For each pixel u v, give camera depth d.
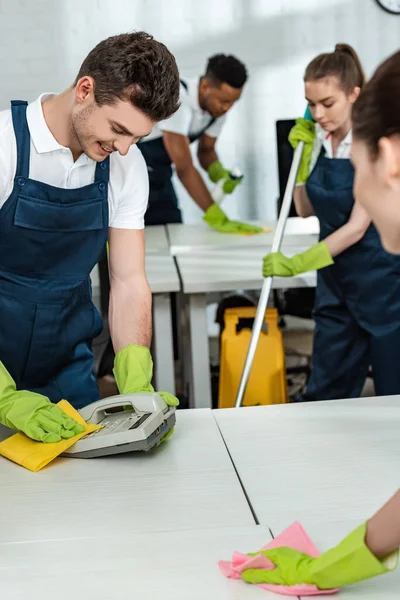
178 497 1.37
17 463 1.53
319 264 2.63
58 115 1.69
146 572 1.13
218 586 1.09
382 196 0.92
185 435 1.63
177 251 3.43
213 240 3.63
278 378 2.93
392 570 1.05
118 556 1.17
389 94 0.87
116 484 1.43
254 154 5.45
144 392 1.60
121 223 1.87
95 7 5.23
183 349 3.86
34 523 1.29
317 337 2.87
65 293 1.85
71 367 1.94
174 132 3.87
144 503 1.35
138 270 1.88
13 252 1.79
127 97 1.48
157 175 4.39
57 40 5.25
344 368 2.85
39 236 1.77
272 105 5.39
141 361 1.77
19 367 1.89
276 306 3.82
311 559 1.09
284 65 5.35
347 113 2.56
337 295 2.79
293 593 1.07
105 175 1.78
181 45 5.30
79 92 1.53
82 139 1.58
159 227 4.14
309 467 1.46
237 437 1.61
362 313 2.74
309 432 1.62
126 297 1.87
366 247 2.65
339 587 1.09
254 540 1.21
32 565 1.16
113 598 1.07
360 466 1.45
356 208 2.60
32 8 5.20
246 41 5.31
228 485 1.40
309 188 2.75
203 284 2.85
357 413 1.71
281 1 5.28
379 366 2.75
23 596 1.08
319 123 2.60
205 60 5.32
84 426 1.59
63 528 1.27
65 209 1.75
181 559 1.16
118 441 1.50
